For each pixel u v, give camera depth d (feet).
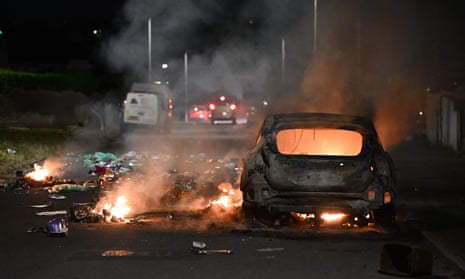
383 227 51.98
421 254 38.96
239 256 43.16
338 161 50.49
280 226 52.80
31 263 41.06
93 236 48.93
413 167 105.60
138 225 53.21
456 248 46.98
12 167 96.07
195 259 42.27
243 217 53.72
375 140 52.19
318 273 39.14
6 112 194.08
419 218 58.59
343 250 45.21
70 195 69.31
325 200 50.72
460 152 130.62
